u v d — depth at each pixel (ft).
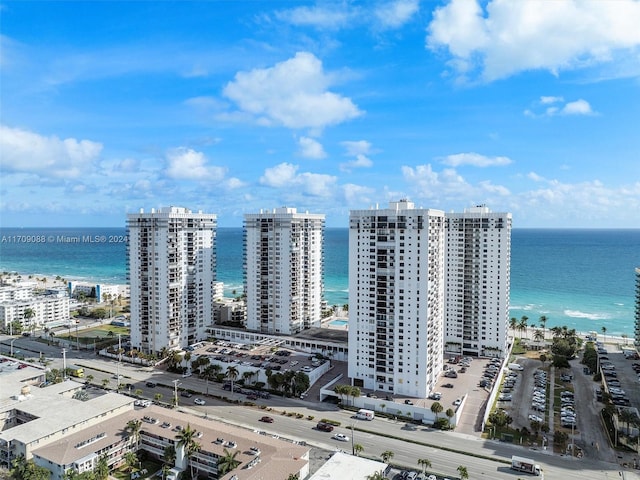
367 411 541.34
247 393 615.57
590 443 483.51
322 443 474.08
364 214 594.65
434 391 595.06
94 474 387.34
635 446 470.80
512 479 408.46
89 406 497.87
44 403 508.12
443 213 626.23
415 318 571.69
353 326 610.65
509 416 549.13
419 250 565.53
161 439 442.50
